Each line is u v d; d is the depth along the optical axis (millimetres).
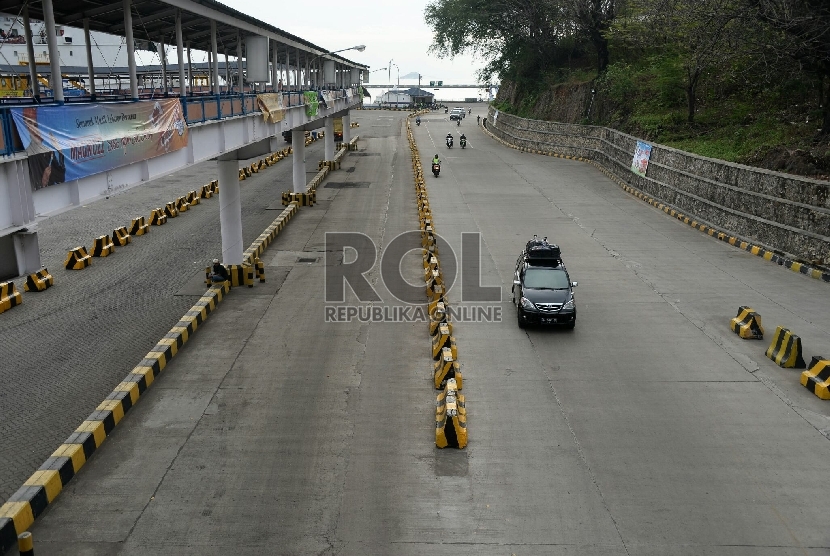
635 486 10750
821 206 22766
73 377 14727
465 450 11836
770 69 30828
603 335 17281
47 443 11953
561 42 63812
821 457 11570
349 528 9750
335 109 47656
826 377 13977
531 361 15703
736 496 10469
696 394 13977
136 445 12016
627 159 41719
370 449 11883
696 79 37500
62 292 20844
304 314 19062
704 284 21406
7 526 9219
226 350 16422
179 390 14227
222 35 24703
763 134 31281
